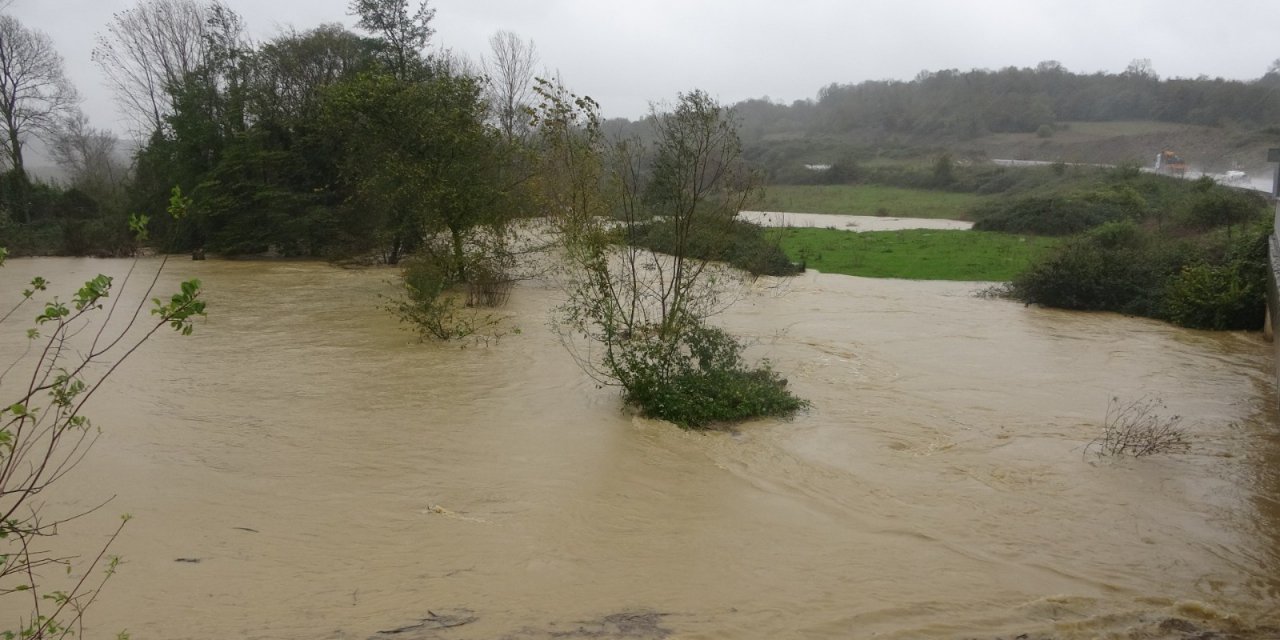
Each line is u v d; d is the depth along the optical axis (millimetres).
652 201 14398
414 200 21672
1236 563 6605
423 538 6297
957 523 7254
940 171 56906
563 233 14227
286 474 7621
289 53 32562
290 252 29812
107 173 50688
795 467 8602
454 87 22750
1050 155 67062
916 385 12312
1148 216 32219
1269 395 11898
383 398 10547
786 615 5406
